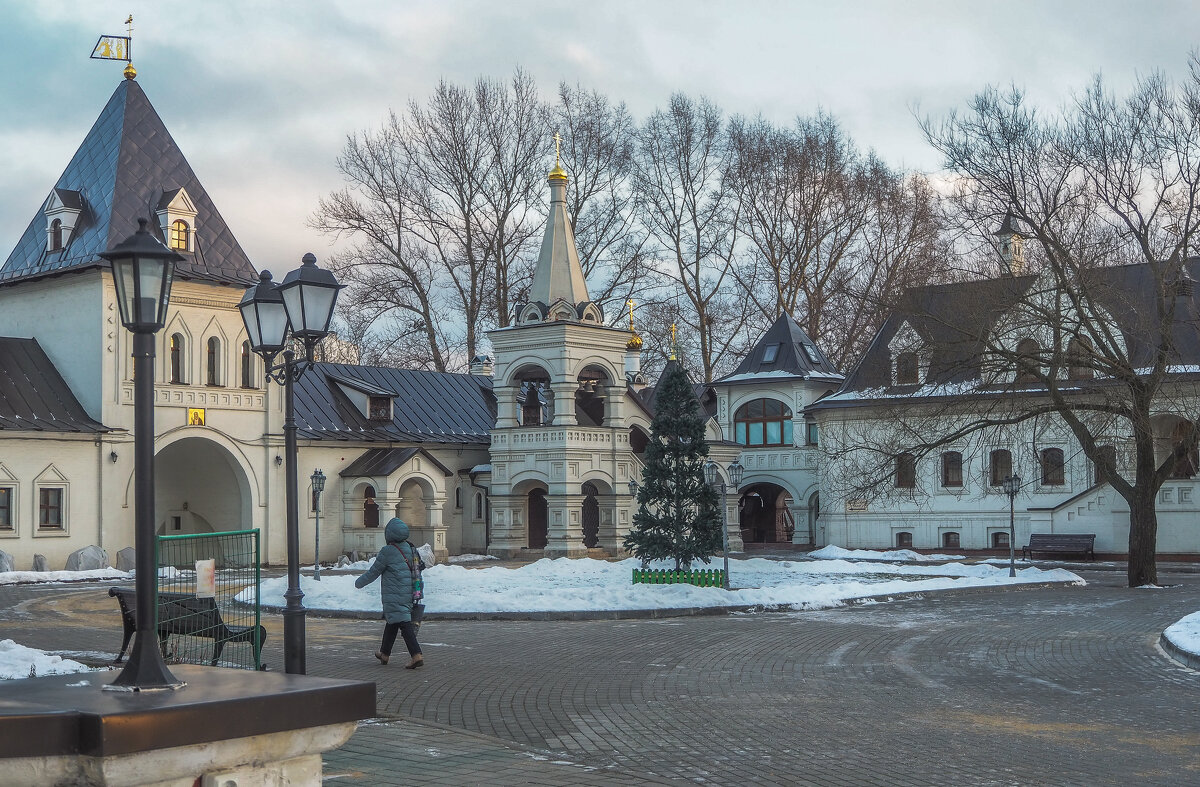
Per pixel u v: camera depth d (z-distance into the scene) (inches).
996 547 1991.9
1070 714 521.3
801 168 2390.5
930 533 2046.0
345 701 246.1
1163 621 921.5
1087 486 1925.4
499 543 1989.4
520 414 2126.0
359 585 682.8
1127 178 1365.7
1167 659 701.3
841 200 2418.8
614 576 1398.9
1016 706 542.9
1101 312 1473.9
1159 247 1390.3
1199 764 419.2
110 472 1644.9
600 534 2010.3
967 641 796.6
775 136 2429.9
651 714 528.7
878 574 1505.9
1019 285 1392.7
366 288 2282.2
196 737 222.4
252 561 579.8
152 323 282.7
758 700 565.0
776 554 2018.9
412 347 2432.3
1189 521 1835.6
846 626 905.5
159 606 546.9
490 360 2379.4
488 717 522.6
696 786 390.9
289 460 576.1
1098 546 1897.1
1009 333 1466.5
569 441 1910.7
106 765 212.4
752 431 2353.6
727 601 1039.0
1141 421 1350.9
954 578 1336.1
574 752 448.5
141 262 282.4
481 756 426.9
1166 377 1529.3
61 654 722.8
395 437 1990.7
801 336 2368.4
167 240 1695.4
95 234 1656.0
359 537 1895.9
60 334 1692.9
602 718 519.2
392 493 1872.5
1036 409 1397.6
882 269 2427.4
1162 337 1352.1
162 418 1694.1
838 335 2490.2
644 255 2397.9
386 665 685.9
